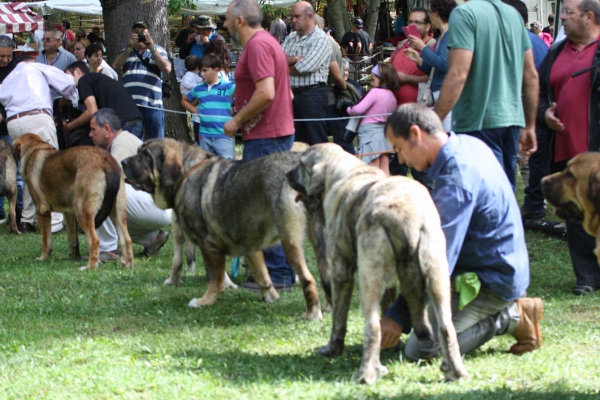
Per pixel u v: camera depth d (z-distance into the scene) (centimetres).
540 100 741
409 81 1047
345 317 509
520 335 508
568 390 435
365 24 3002
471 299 475
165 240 938
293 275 767
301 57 1083
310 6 1083
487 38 601
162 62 1210
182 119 1549
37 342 588
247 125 714
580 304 652
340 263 493
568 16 704
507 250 472
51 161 904
